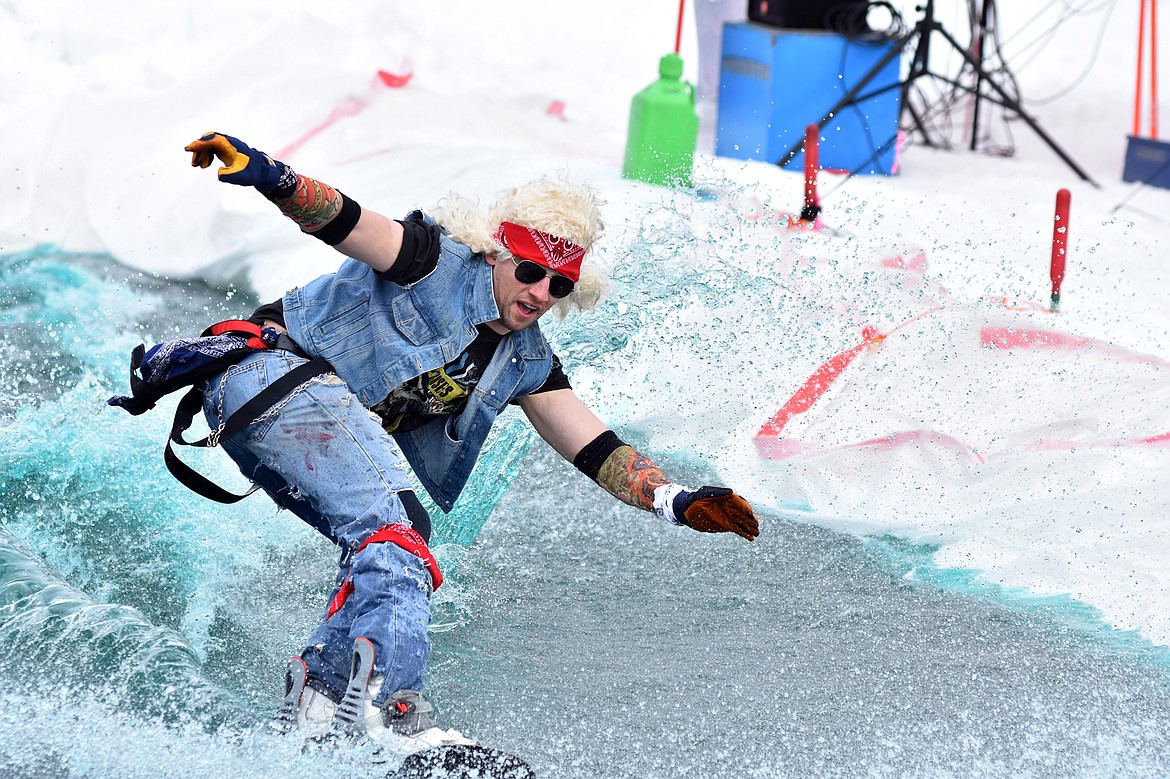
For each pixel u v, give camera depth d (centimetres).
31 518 1228
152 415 1448
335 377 928
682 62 2603
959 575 1247
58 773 795
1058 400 1535
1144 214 2838
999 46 3469
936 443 1466
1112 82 4106
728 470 1468
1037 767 893
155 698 884
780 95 3192
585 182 957
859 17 3247
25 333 1827
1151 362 1641
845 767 889
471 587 1212
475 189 2464
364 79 2988
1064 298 2047
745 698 998
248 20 3045
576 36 3734
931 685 1026
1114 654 1085
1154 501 1345
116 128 2616
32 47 2867
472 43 3500
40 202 2411
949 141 3656
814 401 1546
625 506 1417
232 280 2223
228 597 1158
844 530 1350
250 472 966
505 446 1307
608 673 1039
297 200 845
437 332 926
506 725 942
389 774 793
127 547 1209
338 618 878
